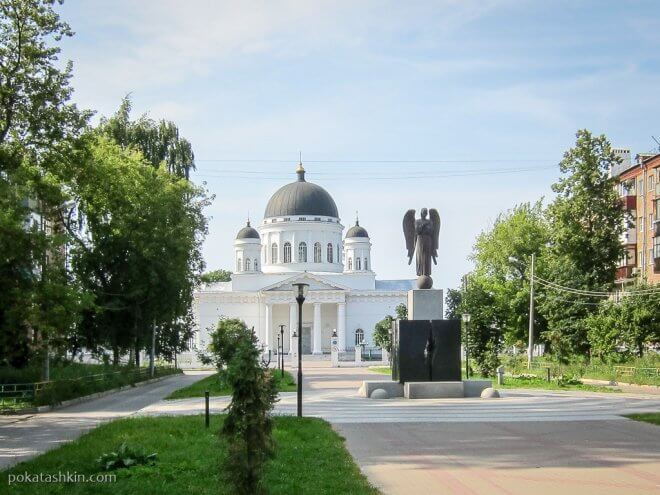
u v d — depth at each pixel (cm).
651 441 2095
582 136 6706
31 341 3809
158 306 5412
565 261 6669
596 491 1412
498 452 1891
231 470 1148
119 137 6088
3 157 3431
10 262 3356
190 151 6350
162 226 5194
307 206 12850
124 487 1384
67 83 3697
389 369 7844
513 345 8025
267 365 1272
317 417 2623
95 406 3550
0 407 3234
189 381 6238
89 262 5066
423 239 3569
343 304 12181
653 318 5534
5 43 3572
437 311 3519
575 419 2648
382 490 1411
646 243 7250
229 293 12381
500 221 8512
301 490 1335
